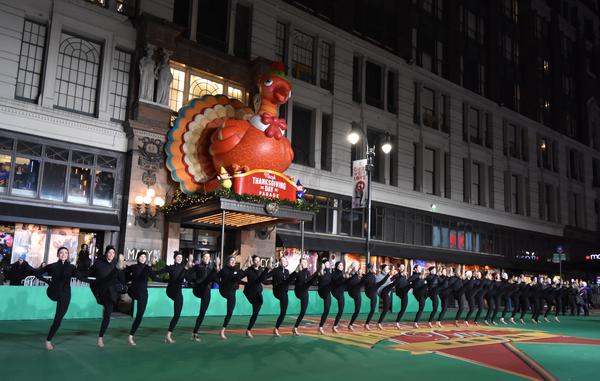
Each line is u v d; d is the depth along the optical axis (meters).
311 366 9.39
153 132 22.67
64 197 21.16
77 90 22.14
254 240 25.59
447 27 39.88
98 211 21.81
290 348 11.34
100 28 22.61
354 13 33.59
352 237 30.48
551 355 12.20
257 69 26.48
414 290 17.69
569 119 52.94
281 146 21.94
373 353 11.23
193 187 22.88
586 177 53.03
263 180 20.80
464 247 38.00
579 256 49.94
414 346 12.62
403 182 34.06
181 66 24.62
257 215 20.59
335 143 30.56
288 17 29.44
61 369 8.26
